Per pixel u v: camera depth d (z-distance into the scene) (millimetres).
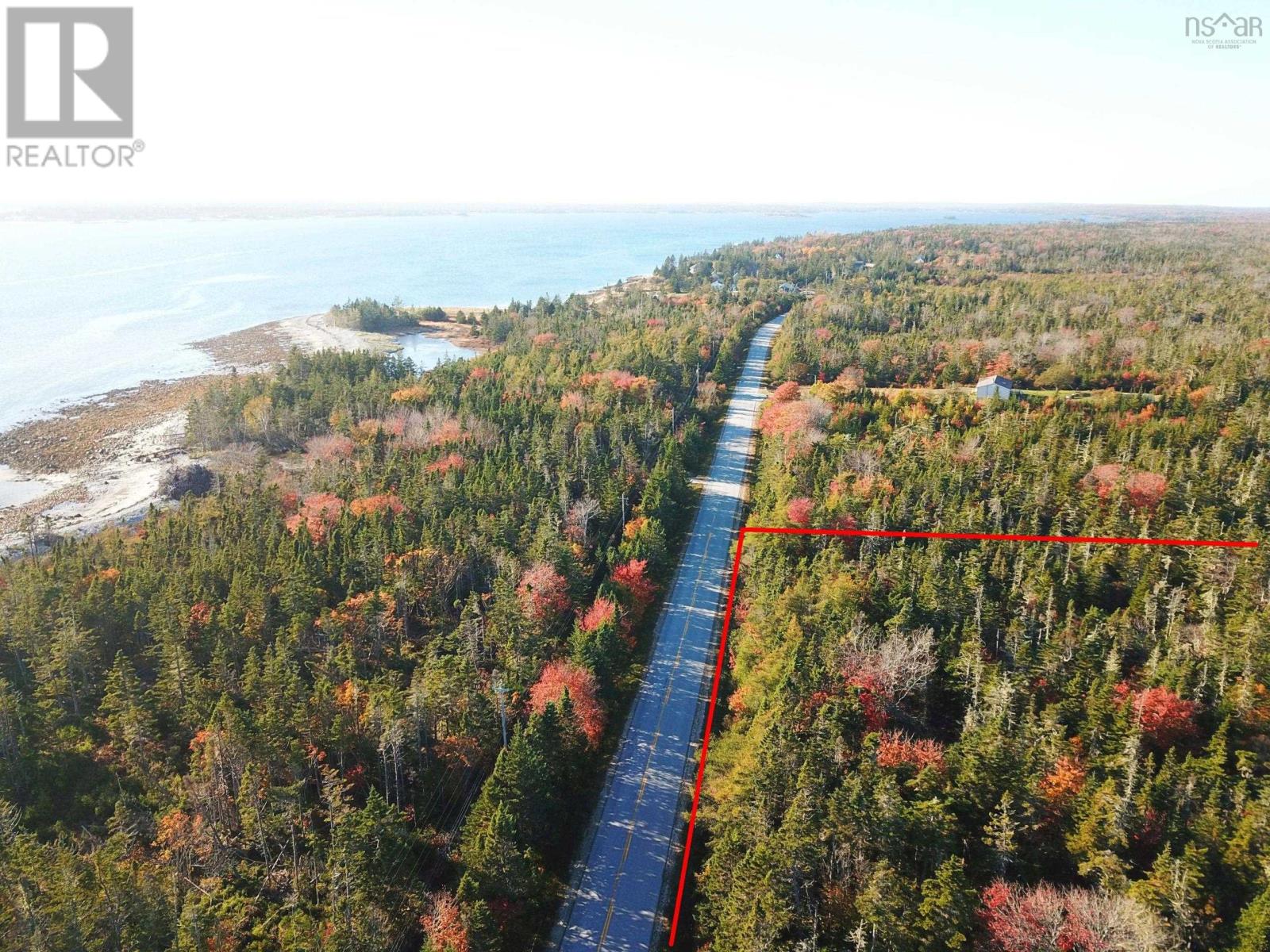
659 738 95000
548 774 81000
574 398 177750
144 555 121938
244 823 78250
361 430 180500
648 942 72312
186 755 89312
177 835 77875
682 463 157750
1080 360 187750
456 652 101375
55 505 175875
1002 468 132250
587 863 79812
